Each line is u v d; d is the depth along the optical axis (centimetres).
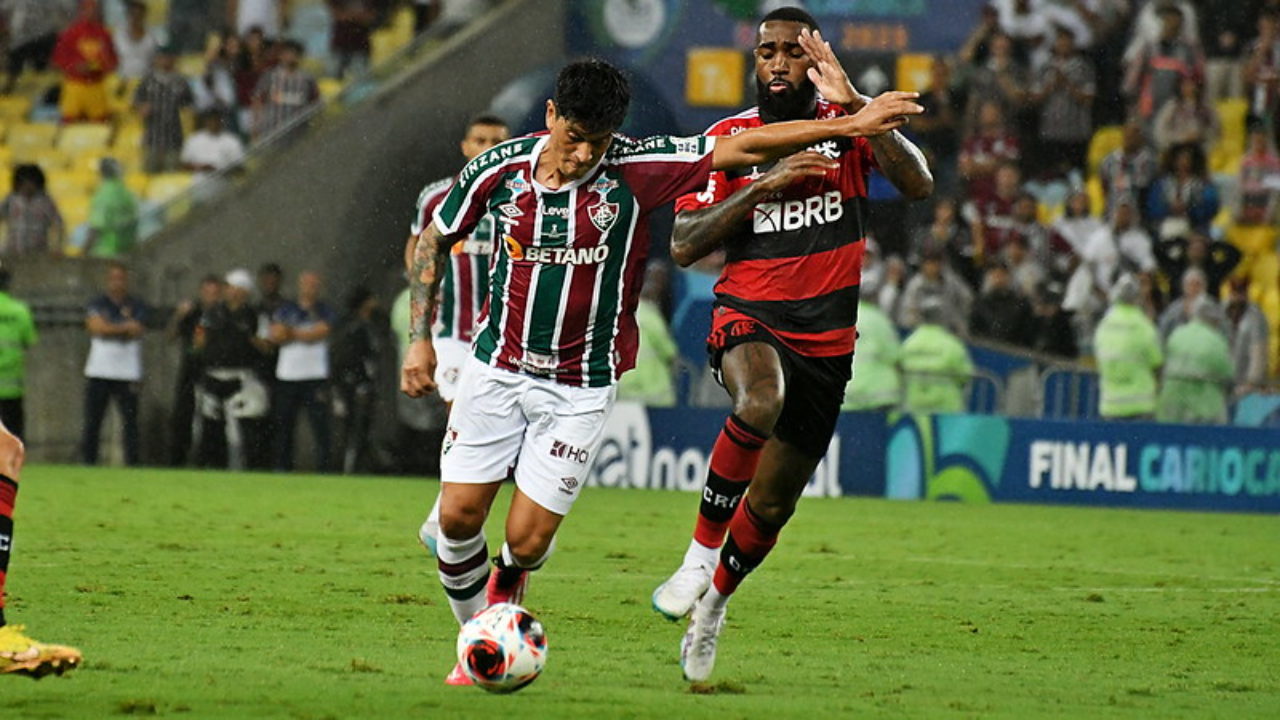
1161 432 5906
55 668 1736
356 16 8194
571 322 2009
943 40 7588
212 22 8462
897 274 6544
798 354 2194
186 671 2033
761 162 2003
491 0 7238
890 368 6122
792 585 3366
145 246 6862
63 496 4869
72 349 6662
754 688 2042
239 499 5003
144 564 3303
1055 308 6625
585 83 1883
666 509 5062
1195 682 2228
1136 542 4594
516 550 2058
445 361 3247
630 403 6003
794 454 2184
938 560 3966
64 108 8288
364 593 2955
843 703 1925
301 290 6481
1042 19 7531
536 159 1980
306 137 6969
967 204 7106
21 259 6619
